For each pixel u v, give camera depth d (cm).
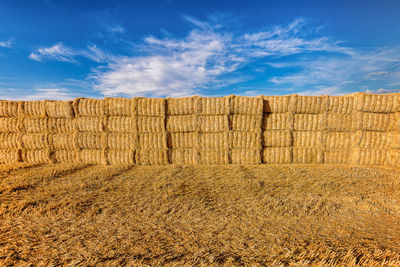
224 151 1028
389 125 973
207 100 1022
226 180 727
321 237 363
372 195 566
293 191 602
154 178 760
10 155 1115
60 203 514
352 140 1005
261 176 772
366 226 403
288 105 1014
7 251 330
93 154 1081
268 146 1048
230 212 466
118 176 793
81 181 711
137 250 329
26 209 479
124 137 1057
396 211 466
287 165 977
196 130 1031
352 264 285
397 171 859
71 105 1064
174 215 454
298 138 1031
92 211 472
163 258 305
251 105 998
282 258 303
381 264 286
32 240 363
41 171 844
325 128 1009
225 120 1014
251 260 301
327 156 1026
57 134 1091
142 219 437
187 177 770
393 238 360
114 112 1052
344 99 996
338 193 585
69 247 341
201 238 363
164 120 1038
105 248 335
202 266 288
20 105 1092
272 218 435
